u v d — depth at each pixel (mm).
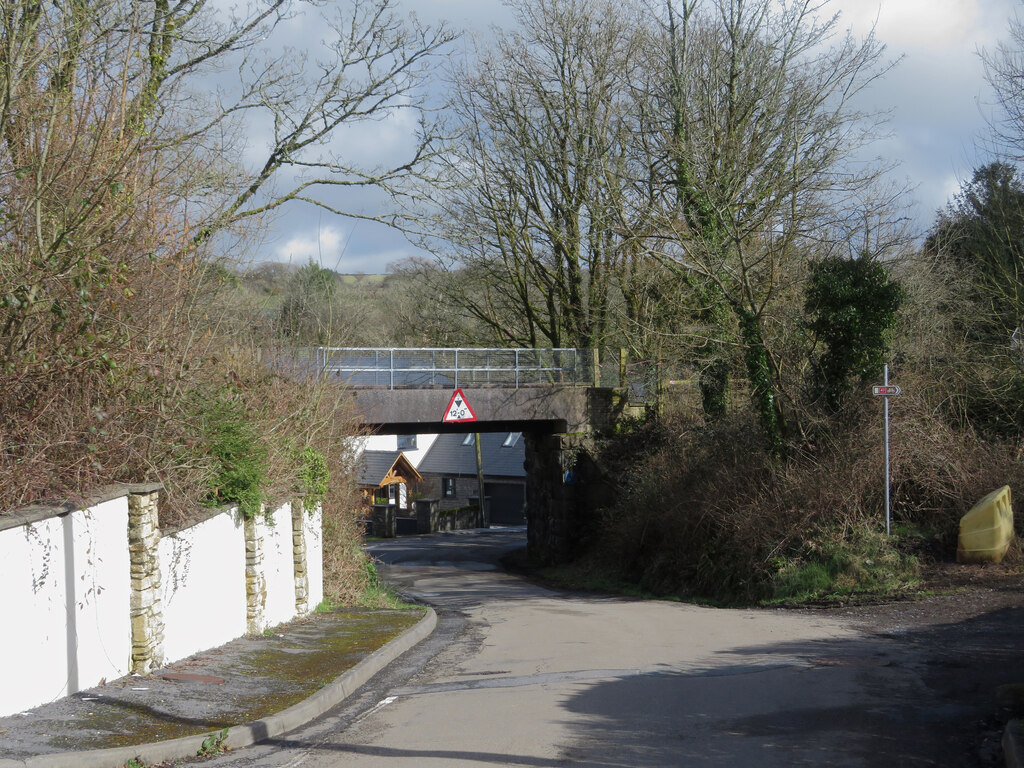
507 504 57438
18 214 8352
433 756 6336
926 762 5828
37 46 9203
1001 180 26219
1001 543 15078
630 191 26469
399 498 57188
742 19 24516
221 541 11000
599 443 28750
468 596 23062
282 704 7996
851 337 18875
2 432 7691
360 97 16031
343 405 18703
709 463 21547
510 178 31312
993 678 8305
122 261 9359
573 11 29875
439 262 32000
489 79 31016
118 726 6895
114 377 8922
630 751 6242
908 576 15148
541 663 10523
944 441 17516
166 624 9367
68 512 7508
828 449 18375
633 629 13477
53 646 7301
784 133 23453
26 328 8250
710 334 23000
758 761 5906
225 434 11148
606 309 30484
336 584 17562
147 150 9953
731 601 17875
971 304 24016
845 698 7680
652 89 25422
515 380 27781
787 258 21859
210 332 11547
